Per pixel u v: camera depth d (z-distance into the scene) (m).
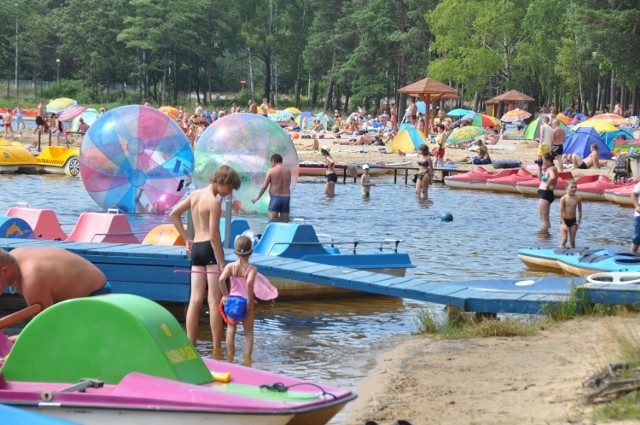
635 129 63.94
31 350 7.71
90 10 130.50
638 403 7.53
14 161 39.12
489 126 70.75
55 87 132.88
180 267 14.31
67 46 131.00
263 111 67.56
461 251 20.88
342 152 51.72
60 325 7.66
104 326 7.57
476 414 8.12
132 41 120.44
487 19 90.81
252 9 127.50
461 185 38.25
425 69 105.00
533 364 10.06
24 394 7.18
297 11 126.88
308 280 14.16
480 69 91.81
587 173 40.38
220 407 6.84
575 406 7.87
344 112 127.25
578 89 94.56
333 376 10.46
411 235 23.55
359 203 31.30
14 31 135.62
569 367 9.66
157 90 138.62
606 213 30.08
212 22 126.50
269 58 129.62
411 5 104.12
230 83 159.25
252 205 27.08
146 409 6.93
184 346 7.74
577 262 16.97
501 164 43.66
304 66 125.25
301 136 65.44
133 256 14.50
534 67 92.75
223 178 11.52
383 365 10.80
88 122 61.81
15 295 14.85
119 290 14.55
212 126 27.81
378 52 107.00
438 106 106.56
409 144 51.00
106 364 7.54
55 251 9.87
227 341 11.43
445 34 95.88
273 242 16.28
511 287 13.99
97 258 14.61
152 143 26.84
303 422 7.09
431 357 10.96
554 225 26.39
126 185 26.83
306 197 32.91
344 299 15.44
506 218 27.98
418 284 13.92
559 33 88.94
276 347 12.03
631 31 59.59
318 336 12.70
